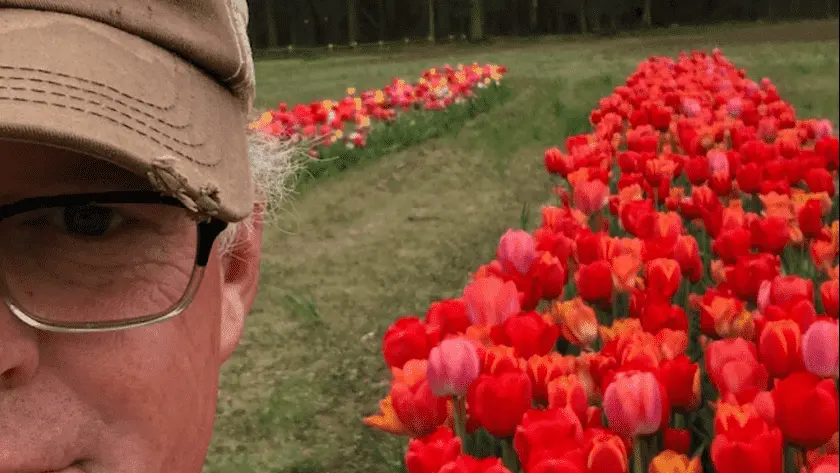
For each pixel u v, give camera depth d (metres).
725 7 55.53
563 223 3.82
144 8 0.96
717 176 5.09
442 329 2.60
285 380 4.62
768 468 1.75
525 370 2.21
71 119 0.84
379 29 53.84
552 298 3.00
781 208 4.30
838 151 5.69
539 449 1.73
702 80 10.72
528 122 13.74
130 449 0.94
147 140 0.89
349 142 11.14
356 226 7.81
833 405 1.84
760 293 2.90
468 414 2.18
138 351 0.94
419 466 1.80
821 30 40.47
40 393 0.89
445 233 7.51
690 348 3.49
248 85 1.07
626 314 3.43
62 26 0.90
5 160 0.87
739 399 2.00
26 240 0.90
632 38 44.22
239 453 3.88
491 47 43.50
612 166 7.77
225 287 1.25
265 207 1.31
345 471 3.67
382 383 4.55
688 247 3.45
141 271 0.94
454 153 11.20
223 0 1.03
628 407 1.96
